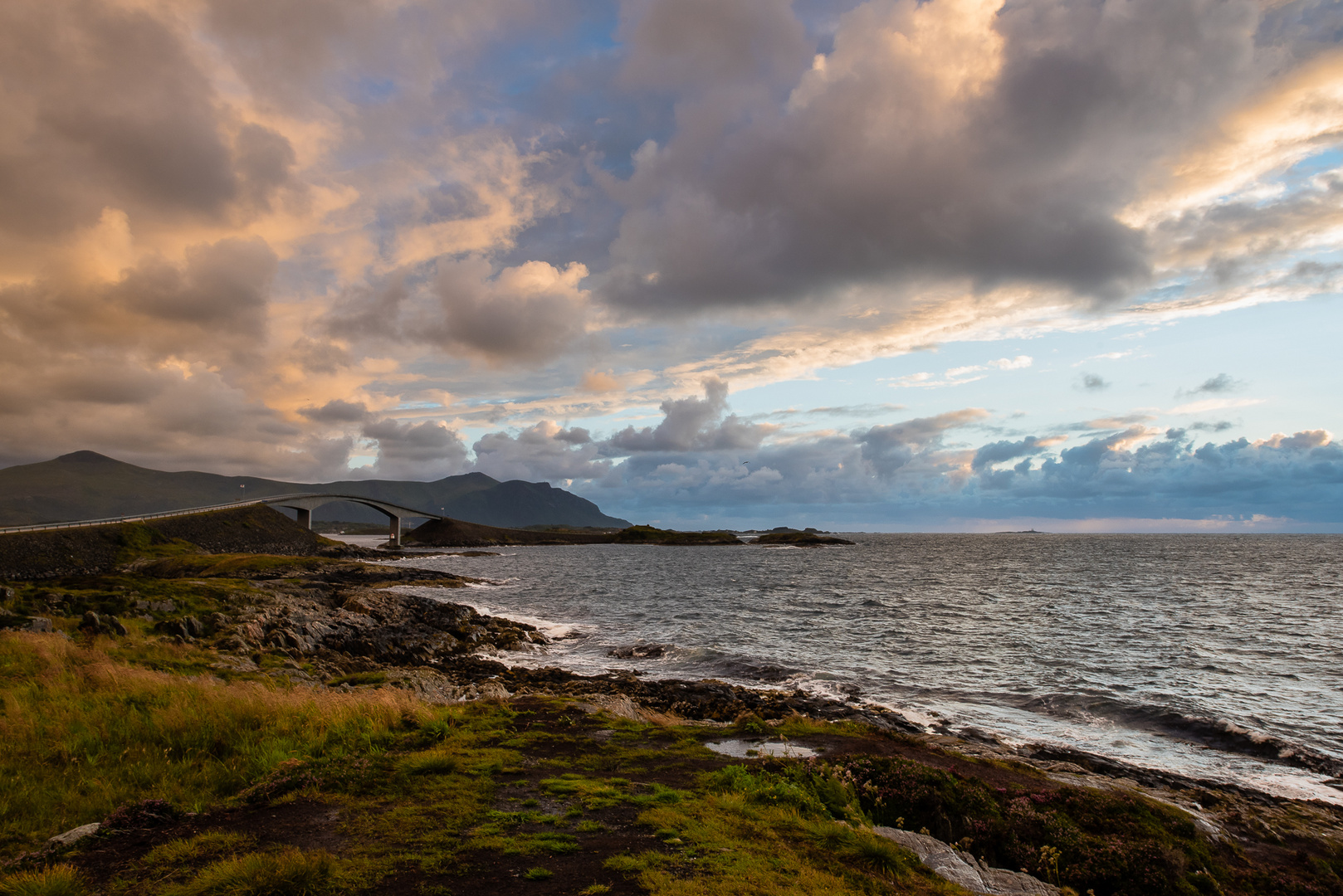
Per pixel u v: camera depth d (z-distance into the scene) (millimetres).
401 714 16750
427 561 158875
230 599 47188
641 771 13594
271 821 10219
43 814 10656
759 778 13062
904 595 79000
